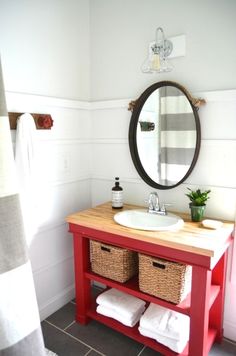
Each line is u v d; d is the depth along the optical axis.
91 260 1.77
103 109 2.08
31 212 1.72
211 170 1.67
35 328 1.02
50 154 1.86
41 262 1.89
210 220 1.58
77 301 1.86
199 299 1.32
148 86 1.85
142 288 1.55
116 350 1.66
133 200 2.04
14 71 1.59
